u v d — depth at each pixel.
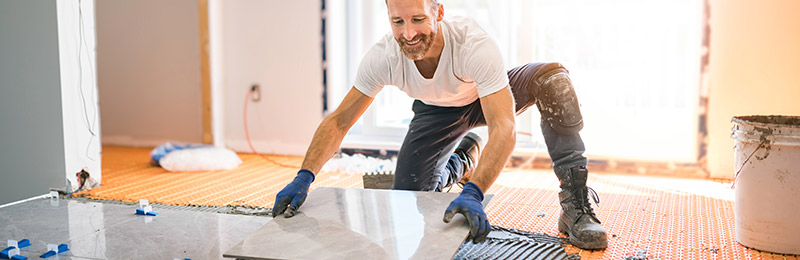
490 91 2.09
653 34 3.91
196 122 4.94
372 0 4.50
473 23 2.21
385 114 4.63
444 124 2.59
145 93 5.06
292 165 4.31
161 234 2.16
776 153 2.14
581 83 4.05
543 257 2.15
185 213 2.44
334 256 1.64
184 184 3.62
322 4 4.52
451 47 2.15
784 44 3.57
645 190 3.41
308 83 4.64
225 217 2.38
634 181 3.69
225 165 4.14
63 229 2.21
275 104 4.75
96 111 3.51
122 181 3.70
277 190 3.45
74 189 3.40
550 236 2.44
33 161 3.18
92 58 3.47
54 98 3.25
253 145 4.86
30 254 1.95
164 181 3.71
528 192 3.34
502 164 1.99
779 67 3.59
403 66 2.22
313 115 4.66
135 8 4.97
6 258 1.91
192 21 4.82
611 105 4.02
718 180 3.71
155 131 5.08
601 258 2.21
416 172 2.66
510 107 2.08
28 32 3.12
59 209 2.49
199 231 2.20
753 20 3.61
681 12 3.85
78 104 3.40
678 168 3.86
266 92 4.77
